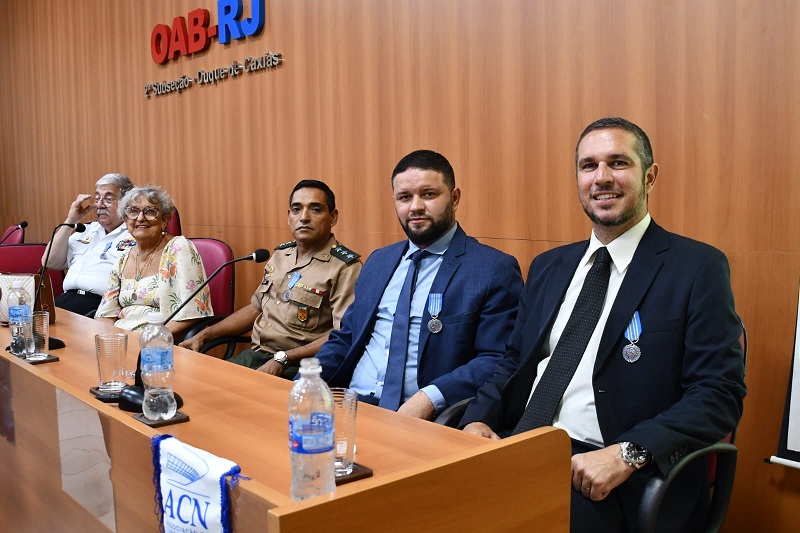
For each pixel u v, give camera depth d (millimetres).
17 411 1816
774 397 2219
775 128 2178
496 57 2926
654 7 2439
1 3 6750
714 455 1686
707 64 2318
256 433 1470
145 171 5105
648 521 1458
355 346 2352
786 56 2145
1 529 1958
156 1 4848
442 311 2180
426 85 3203
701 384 1616
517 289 2195
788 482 2197
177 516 1139
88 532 1491
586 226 2680
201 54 4500
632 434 1546
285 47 3895
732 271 2295
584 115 2654
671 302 1703
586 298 1851
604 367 1739
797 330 2123
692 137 2367
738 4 2238
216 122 4422
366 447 1380
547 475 1229
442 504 1067
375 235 3500
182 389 1828
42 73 6266
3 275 2738
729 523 2330
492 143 2965
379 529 986
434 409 2025
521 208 2883
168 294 3094
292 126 3898
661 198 2457
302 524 906
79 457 1513
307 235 2930
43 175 6422
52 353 2215
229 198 4375
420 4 3199
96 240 4145
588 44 2627
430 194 2229
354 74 3527
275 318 2988
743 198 2260
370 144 3477
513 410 1953
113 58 5336
